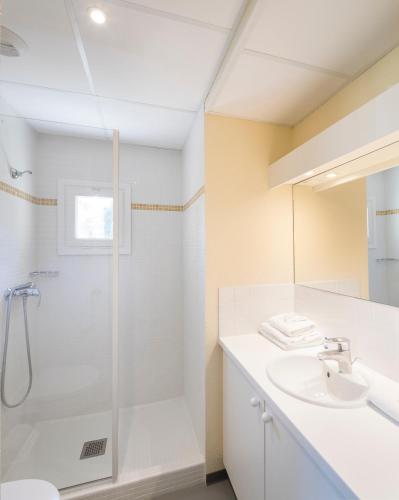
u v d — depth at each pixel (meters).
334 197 1.27
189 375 1.88
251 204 1.50
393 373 0.94
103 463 1.42
